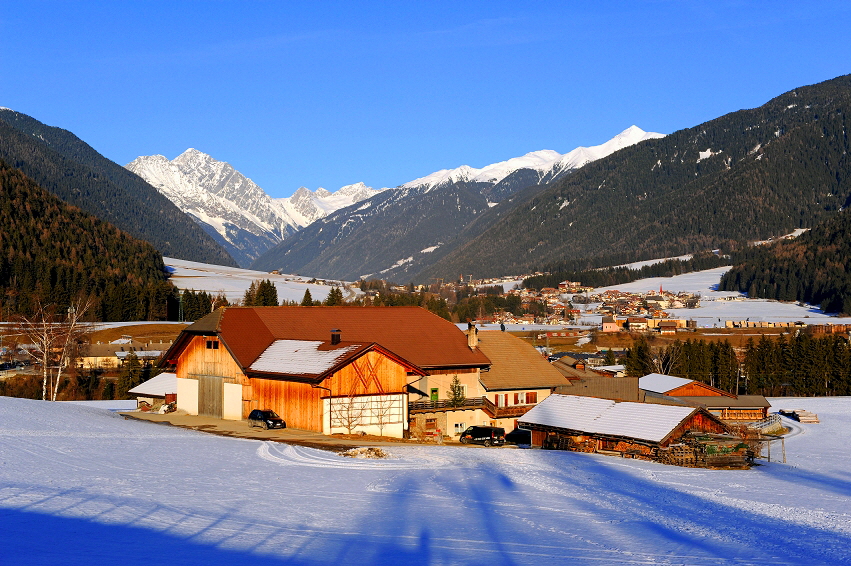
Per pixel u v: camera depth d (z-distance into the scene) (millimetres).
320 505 26734
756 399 88500
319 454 40219
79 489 26641
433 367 61625
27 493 25312
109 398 102375
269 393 55719
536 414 57906
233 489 28703
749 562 21875
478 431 56250
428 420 60844
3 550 18984
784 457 54781
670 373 131500
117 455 35375
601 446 51875
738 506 31156
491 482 34031
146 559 18844
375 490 30234
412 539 22609
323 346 55750
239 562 19016
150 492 27062
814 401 116875
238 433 50094
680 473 41469
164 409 64625
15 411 48750
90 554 19031
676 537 24750
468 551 21484
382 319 67312
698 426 50844
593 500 30891
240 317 62281
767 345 139000
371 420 53719
